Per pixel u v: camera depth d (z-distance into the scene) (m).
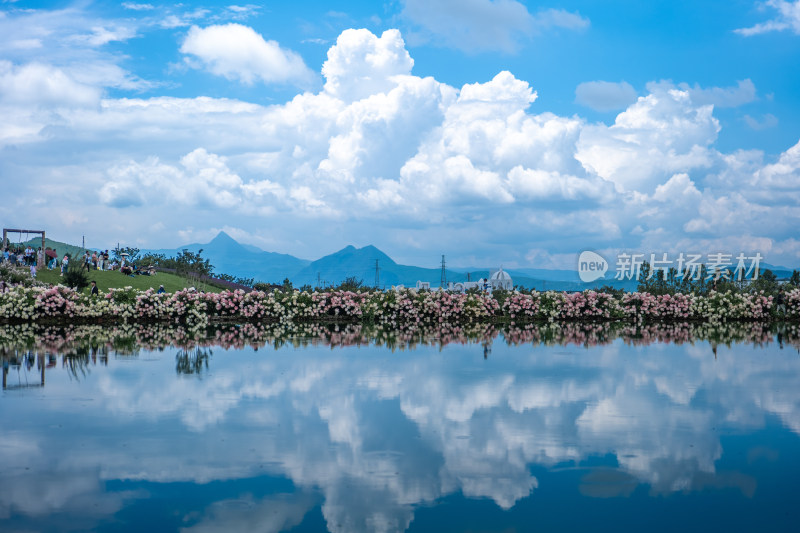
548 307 29.36
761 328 25.36
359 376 11.07
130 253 48.75
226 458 6.14
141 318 25.42
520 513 4.84
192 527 4.59
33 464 5.97
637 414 8.06
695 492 5.30
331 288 33.38
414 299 28.44
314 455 6.23
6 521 4.71
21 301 23.19
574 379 10.79
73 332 20.50
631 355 14.66
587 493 5.27
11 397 8.99
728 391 9.70
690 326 26.58
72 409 8.22
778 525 4.65
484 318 29.05
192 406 8.42
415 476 5.65
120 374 11.16
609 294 30.77
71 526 4.62
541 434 7.04
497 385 10.16
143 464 5.96
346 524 4.63
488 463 6.01
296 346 16.53
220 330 22.33
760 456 6.26
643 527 4.61
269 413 8.02
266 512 4.85
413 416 7.88
